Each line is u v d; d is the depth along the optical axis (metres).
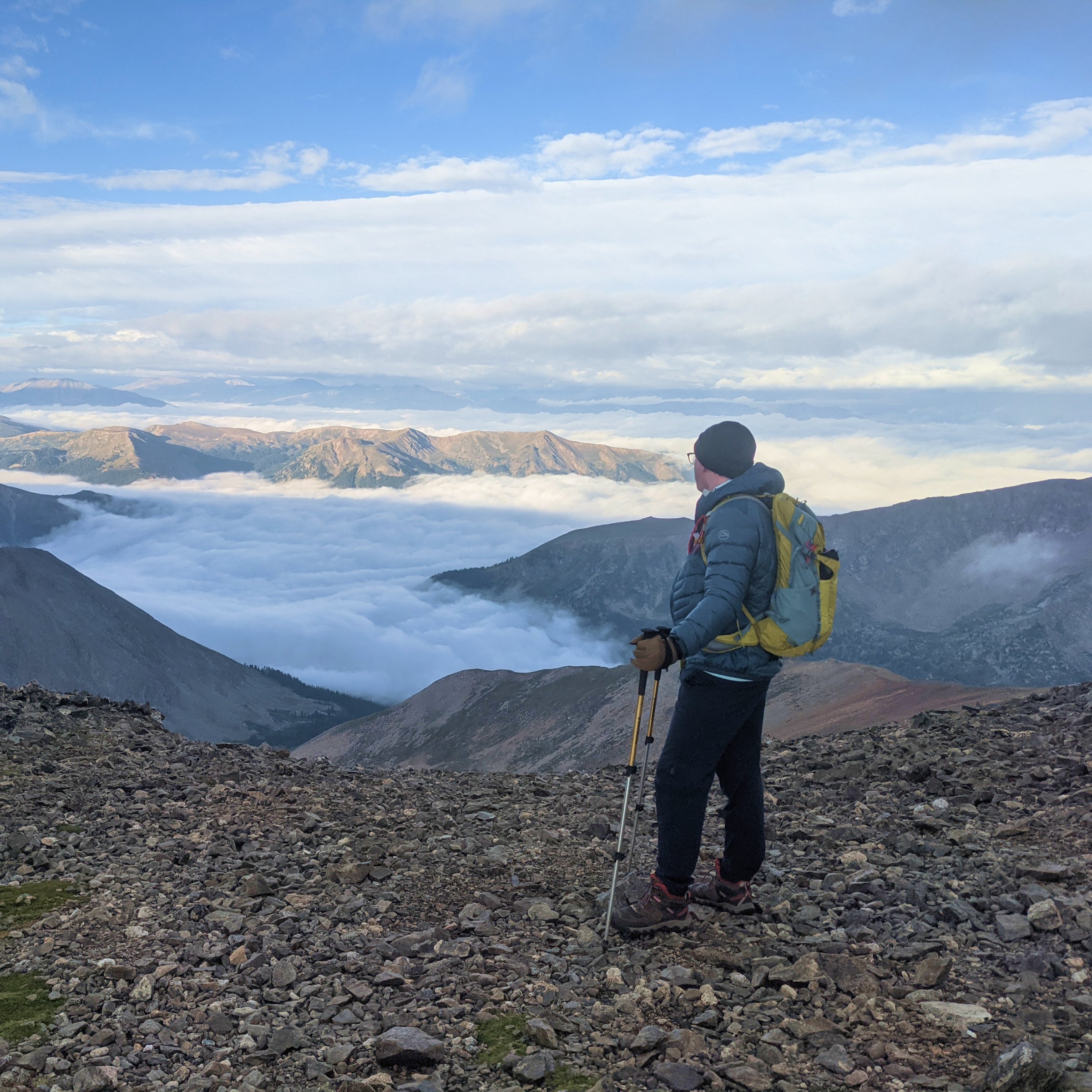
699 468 4.61
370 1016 3.66
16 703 10.48
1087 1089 2.82
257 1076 3.21
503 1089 3.08
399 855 6.04
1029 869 4.88
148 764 8.76
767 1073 3.13
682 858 4.47
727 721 4.39
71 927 4.70
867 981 3.74
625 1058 3.32
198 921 4.82
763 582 4.30
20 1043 3.48
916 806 6.62
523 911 4.96
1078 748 7.48
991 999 3.60
